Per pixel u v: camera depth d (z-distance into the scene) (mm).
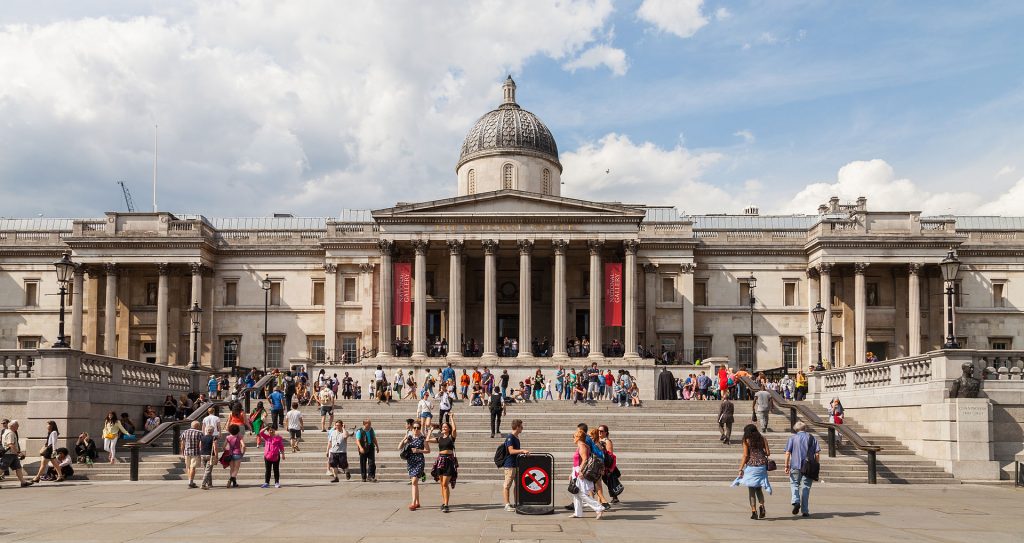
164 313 70812
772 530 20656
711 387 57281
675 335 72125
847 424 42469
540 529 20391
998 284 72250
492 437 40062
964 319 71812
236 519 21969
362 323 72812
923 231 70375
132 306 73625
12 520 21875
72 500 26359
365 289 72938
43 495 27844
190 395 48781
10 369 36656
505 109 77562
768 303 73625
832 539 19406
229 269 74750
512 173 74375
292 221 84812
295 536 19188
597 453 22891
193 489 29516
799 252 73438
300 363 62750
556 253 65312
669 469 33500
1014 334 71625
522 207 65812
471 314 72875
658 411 48188
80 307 70500
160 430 34344
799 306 73438
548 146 76625
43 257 75000
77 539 18828
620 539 19000
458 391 60125
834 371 46188
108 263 70625
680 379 62938
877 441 38562
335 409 48375
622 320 66188
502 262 73250
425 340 65062
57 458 32500
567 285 72438
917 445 36781
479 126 76750
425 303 65312
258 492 28500
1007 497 28625
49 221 85312
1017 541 19625
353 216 83875
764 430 41031
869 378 42375
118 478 33031
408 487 29906
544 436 40438
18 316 74562
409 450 23938
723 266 74125
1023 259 72188
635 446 38656
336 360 72062
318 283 74938
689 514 23375
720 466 33500
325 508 24219
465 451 38188
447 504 23438
